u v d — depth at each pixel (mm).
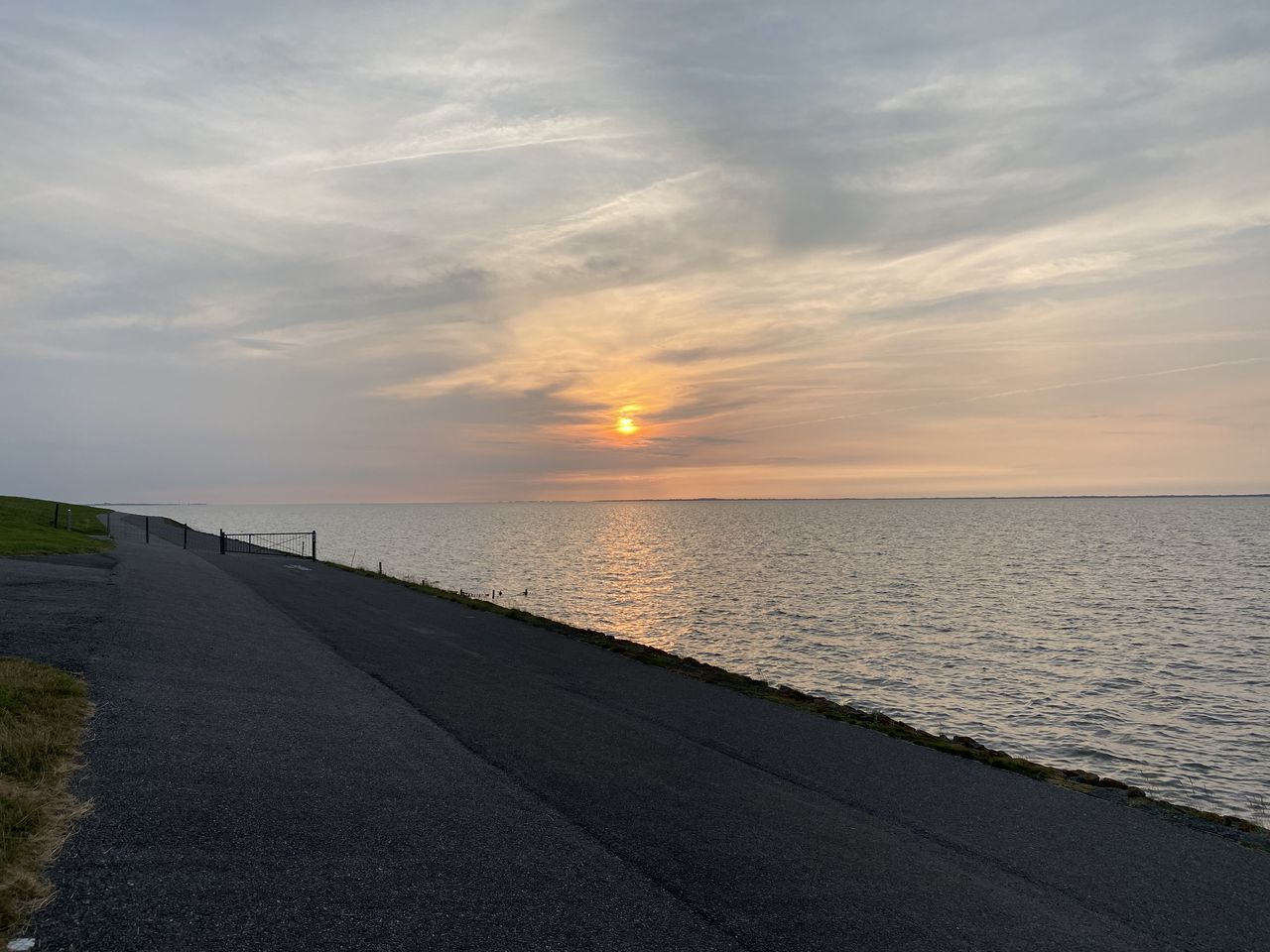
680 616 37312
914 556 76562
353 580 27469
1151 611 41344
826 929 5113
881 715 12227
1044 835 7227
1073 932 5328
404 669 12766
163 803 5941
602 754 8836
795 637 31938
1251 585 52562
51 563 22094
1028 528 144125
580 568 63031
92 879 4699
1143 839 7258
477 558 72875
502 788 7371
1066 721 21344
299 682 10805
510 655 15023
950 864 6391
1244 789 16562
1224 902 5957
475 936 4645
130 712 8109
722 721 10977
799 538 109938
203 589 20031
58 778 6043
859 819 7320
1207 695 24172
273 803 6289
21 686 8023
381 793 6855
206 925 4410
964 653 29812
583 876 5633
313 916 4664
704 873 5855
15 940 3973
